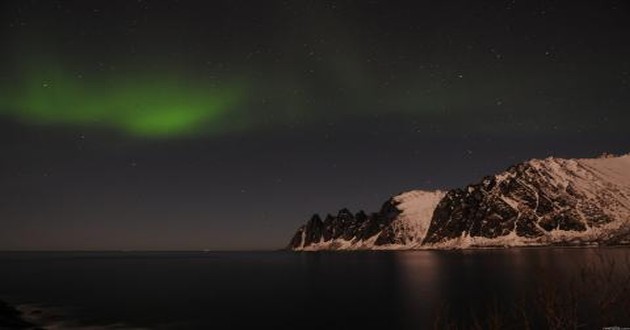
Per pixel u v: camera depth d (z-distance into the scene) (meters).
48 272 187.25
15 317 64.62
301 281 135.12
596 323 46.72
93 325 62.16
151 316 69.81
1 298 93.00
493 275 133.25
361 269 188.88
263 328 60.53
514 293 86.31
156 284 127.38
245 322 64.69
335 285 119.31
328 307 78.25
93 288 114.50
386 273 159.00
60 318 67.81
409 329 57.50
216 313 72.38
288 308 77.81
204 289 112.19
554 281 14.84
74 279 146.75
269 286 119.25
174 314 71.69
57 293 102.75
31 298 92.75
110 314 71.12
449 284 111.06
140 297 94.69
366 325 61.09
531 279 115.62
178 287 117.88
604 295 14.17
